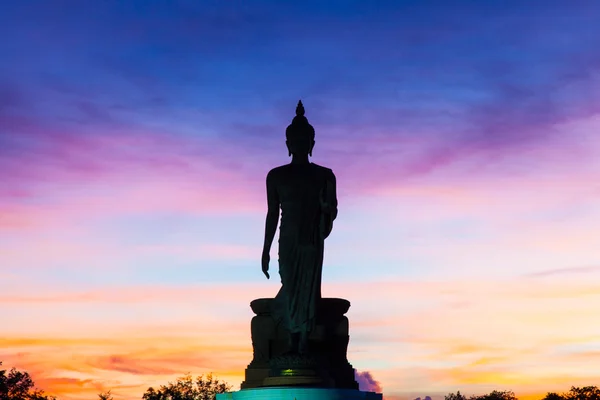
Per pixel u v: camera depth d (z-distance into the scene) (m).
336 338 50.62
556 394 119.44
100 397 87.81
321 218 50.97
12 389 104.06
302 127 51.94
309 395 46.50
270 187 51.56
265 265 51.38
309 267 50.03
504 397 102.38
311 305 49.78
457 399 102.19
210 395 98.38
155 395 98.12
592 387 120.19
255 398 46.91
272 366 49.00
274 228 51.56
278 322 50.44
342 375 49.78
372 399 48.00
